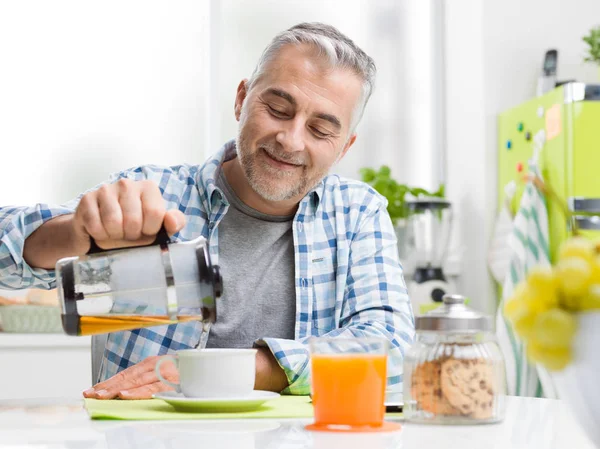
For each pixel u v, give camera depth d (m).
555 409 1.11
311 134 1.58
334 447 0.78
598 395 0.59
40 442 0.81
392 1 3.55
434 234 3.20
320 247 1.72
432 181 3.56
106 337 1.68
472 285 3.28
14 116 3.05
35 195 3.06
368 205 1.79
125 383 1.23
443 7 3.58
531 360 0.64
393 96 3.55
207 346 1.65
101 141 3.12
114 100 3.14
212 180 1.71
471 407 0.94
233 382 1.06
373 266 1.70
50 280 1.38
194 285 1.00
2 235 1.32
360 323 1.57
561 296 0.61
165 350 1.64
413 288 3.19
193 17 3.24
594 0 3.29
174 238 1.68
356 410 0.90
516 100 3.24
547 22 3.26
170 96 3.20
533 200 2.91
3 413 1.06
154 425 0.94
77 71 3.10
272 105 1.56
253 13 3.34
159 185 1.74
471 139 3.33
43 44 3.07
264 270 1.70
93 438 0.84
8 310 2.73
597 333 0.58
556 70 3.08
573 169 2.79
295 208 1.73
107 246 1.10
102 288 1.01
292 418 1.01
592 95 2.79
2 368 2.69
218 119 3.29
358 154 3.52
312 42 1.57
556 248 2.87
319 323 1.69
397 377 1.46
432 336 0.96
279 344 1.31
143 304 1.01
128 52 3.15
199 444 0.80
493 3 3.23
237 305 1.67
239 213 1.72
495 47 3.23
